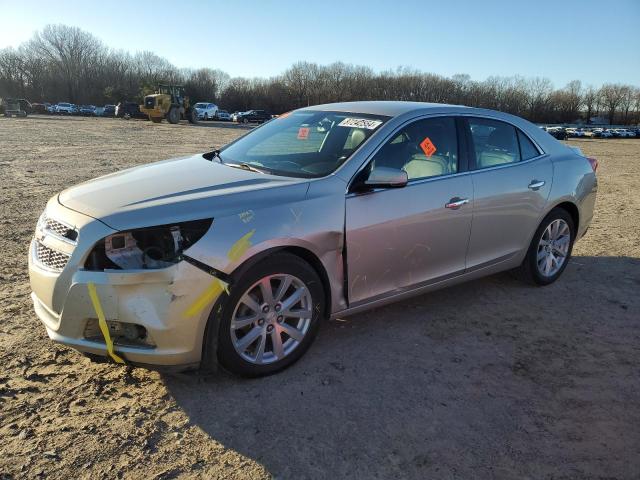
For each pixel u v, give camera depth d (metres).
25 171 11.41
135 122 43.47
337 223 3.34
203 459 2.56
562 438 2.84
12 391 3.01
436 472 2.54
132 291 2.77
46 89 94.88
